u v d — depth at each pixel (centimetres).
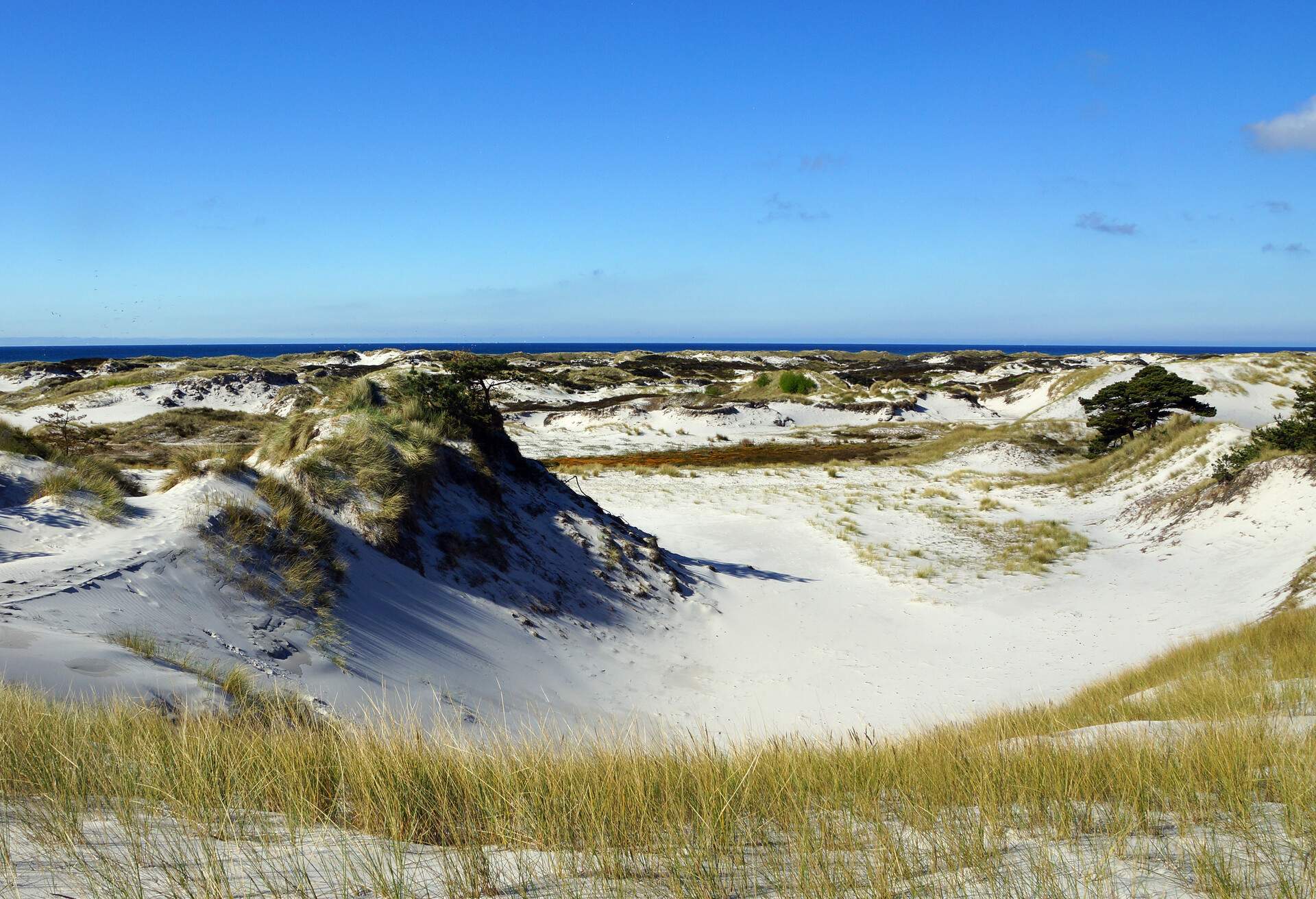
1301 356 5478
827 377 7000
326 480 1281
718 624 1553
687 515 2627
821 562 2073
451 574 1289
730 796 394
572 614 1398
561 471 3606
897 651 1425
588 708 1044
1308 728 577
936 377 9081
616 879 282
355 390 1662
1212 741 495
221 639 818
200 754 394
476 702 924
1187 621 1508
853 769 497
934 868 304
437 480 1491
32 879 247
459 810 378
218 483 1152
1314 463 2000
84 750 386
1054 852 323
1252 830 342
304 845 310
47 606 736
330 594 998
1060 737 598
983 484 3078
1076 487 2883
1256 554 1817
